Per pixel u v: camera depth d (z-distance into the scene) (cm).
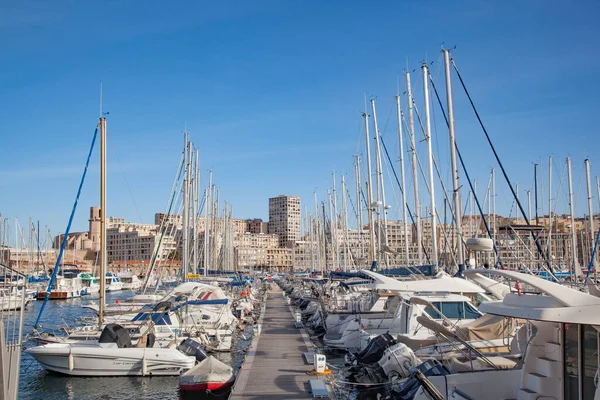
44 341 2425
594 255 3731
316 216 7694
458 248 2583
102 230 2644
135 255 18775
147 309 2902
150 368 2183
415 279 2331
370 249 4197
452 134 2722
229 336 2739
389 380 1702
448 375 1283
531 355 1148
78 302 6594
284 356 2280
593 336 980
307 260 10238
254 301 4959
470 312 2130
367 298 3161
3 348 1112
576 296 945
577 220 6938
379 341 2002
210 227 6844
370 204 4153
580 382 1005
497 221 5450
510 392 1259
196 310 2875
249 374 1930
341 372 2045
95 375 2183
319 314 3300
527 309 966
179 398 1923
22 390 2022
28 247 8644
